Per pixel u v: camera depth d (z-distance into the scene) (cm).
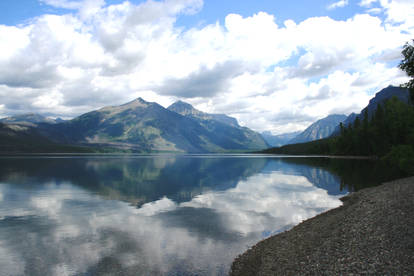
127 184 7906
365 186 6450
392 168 9975
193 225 3594
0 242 2923
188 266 2300
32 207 4738
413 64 5059
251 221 3775
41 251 2664
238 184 7844
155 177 9919
